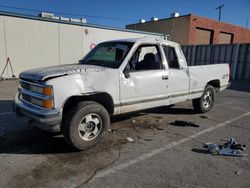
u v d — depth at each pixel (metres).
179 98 6.06
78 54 17.61
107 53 5.30
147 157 4.13
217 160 4.07
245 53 18.17
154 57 5.50
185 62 6.18
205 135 5.28
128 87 4.84
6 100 8.45
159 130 5.52
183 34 30.66
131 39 5.36
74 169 3.68
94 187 3.22
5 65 14.48
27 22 14.88
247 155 4.29
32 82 4.24
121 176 3.50
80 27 17.34
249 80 18.00
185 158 4.12
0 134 5.04
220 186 3.30
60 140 4.77
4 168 3.66
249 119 6.68
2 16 13.91
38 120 3.96
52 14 18.27
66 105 4.29
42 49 15.80
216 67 7.19
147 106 5.30
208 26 32.16
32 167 3.71
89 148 4.40
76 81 4.14
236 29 36.84
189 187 3.26
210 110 7.54
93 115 4.36
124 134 5.20
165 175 3.55
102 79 4.43
